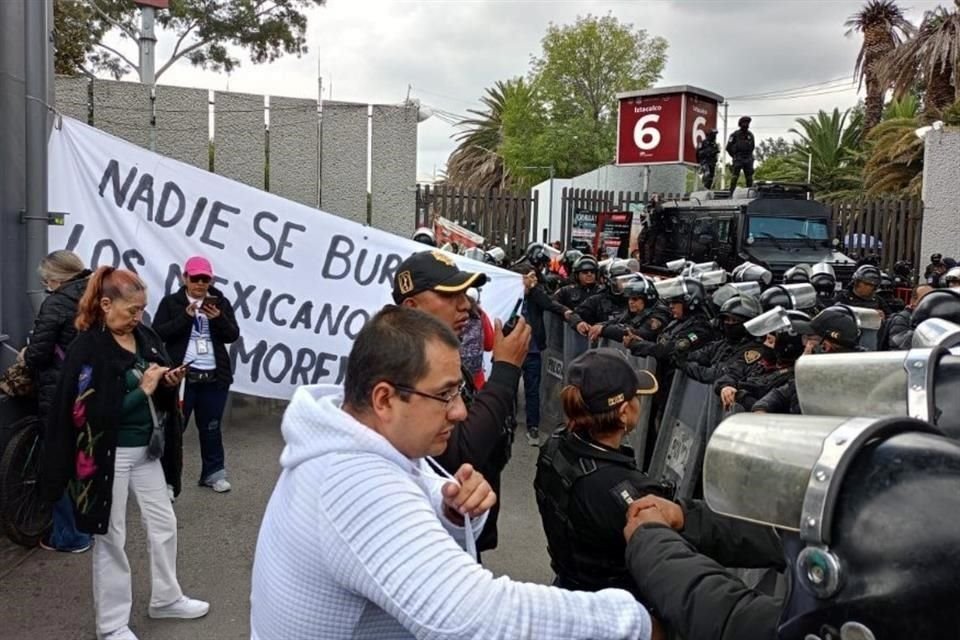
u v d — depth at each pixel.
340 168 10.37
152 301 6.80
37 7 5.45
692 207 15.62
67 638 3.84
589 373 2.58
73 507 3.54
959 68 26.86
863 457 1.08
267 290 7.08
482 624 1.29
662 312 6.86
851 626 1.03
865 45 36.62
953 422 1.36
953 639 0.96
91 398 3.50
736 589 1.49
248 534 5.18
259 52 24.50
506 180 51.09
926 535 0.98
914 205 18.02
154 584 3.97
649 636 1.41
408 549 1.33
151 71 14.75
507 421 2.39
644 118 22.16
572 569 2.61
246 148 9.97
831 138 42.22
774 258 13.79
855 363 1.55
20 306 5.49
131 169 6.69
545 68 46.88
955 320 3.25
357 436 1.46
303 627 1.41
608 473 2.51
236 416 7.93
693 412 5.19
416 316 1.60
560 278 9.40
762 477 1.20
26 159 5.46
